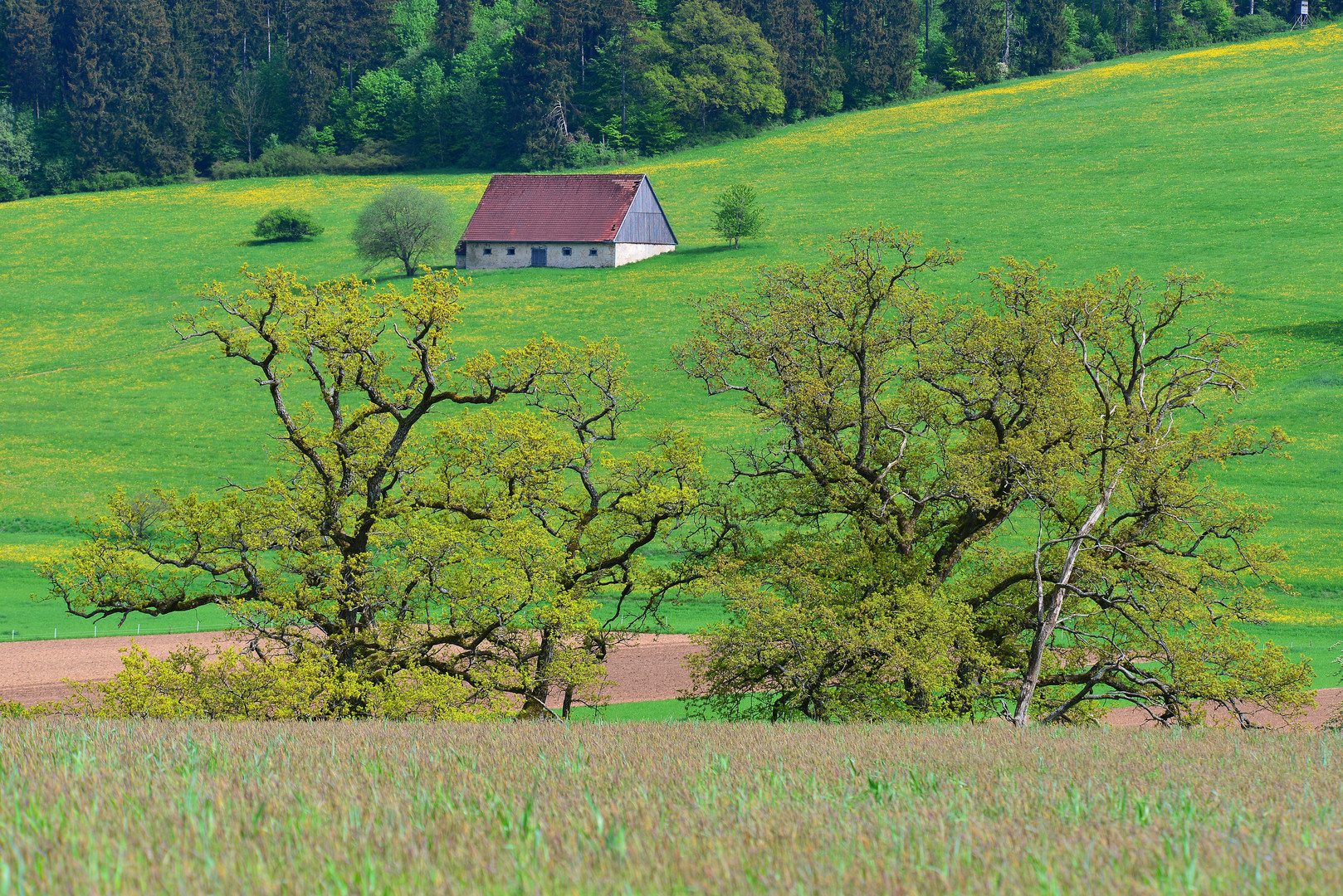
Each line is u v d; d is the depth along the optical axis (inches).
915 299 2605.8
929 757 937.5
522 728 1277.1
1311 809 696.4
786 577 2407.7
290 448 2480.3
